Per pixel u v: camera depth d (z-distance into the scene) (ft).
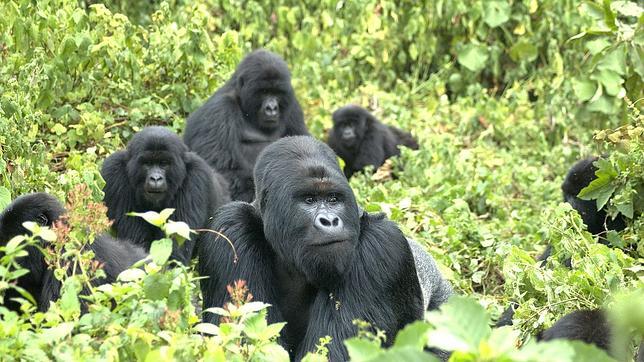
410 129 66.54
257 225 30.01
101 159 46.62
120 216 42.88
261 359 24.93
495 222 47.42
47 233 25.59
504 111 65.21
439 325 18.49
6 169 39.22
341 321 28.68
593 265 33.37
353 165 63.77
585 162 41.60
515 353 18.10
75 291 25.55
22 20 46.98
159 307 25.00
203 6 56.13
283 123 55.26
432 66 72.13
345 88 68.85
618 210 37.83
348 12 68.95
